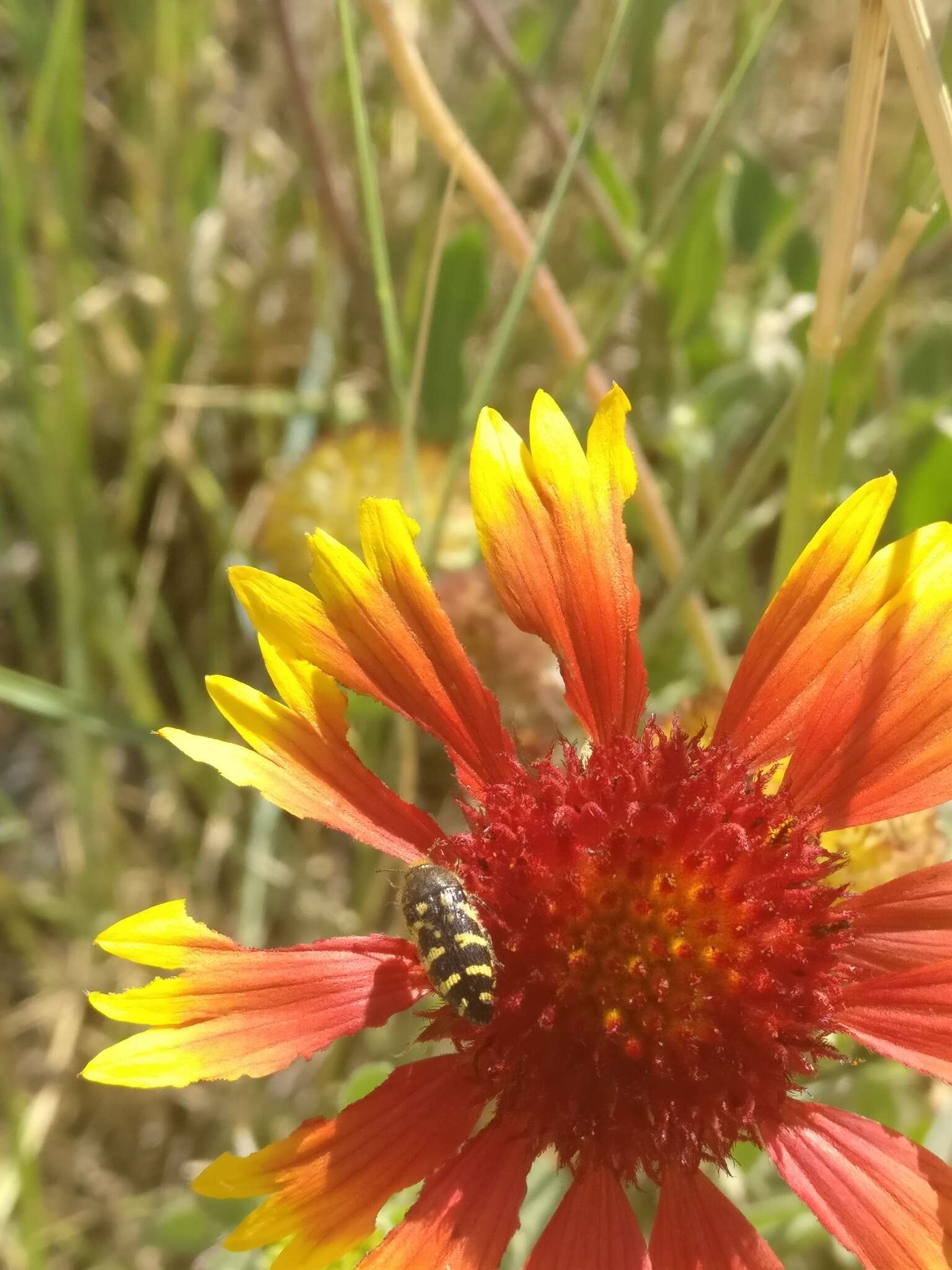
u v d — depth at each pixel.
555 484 0.07
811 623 0.07
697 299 0.11
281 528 0.10
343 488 0.10
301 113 0.11
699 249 0.11
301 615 0.07
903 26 0.06
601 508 0.07
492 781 0.07
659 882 0.06
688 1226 0.06
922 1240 0.06
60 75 0.11
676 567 0.09
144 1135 0.11
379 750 0.11
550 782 0.07
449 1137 0.06
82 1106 0.11
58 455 0.11
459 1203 0.06
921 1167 0.06
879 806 0.07
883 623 0.07
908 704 0.07
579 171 0.11
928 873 0.07
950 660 0.07
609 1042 0.06
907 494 0.10
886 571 0.07
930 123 0.06
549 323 0.09
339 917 0.11
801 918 0.06
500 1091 0.06
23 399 0.11
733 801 0.07
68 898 0.11
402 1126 0.06
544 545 0.07
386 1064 0.08
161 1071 0.06
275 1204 0.06
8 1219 0.11
